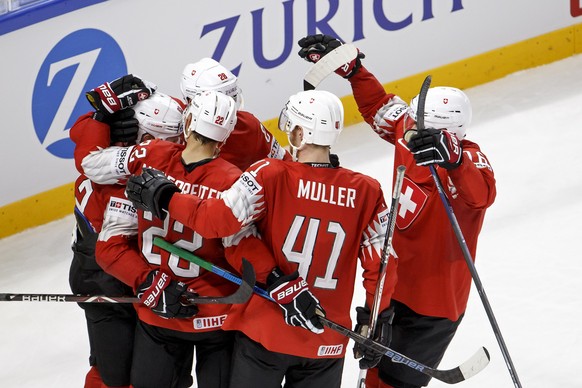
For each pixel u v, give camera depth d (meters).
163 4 24.09
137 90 15.04
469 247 15.41
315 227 13.48
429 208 15.10
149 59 24.34
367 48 27.08
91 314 15.97
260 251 13.50
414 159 14.82
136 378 14.92
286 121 13.76
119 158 14.36
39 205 23.73
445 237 15.09
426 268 15.30
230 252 13.72
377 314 13.98
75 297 14.80
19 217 23.50
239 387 14.02
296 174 13.46
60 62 23.14
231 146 15.70
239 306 13.88
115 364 16.12
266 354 13.81
